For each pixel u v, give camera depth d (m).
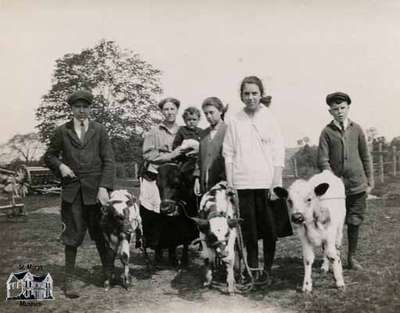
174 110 6.45
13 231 8.65
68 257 5.39
